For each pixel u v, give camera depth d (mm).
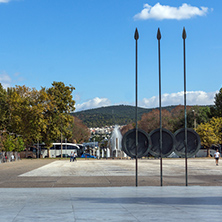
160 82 20047
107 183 22047
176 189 18422
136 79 20000
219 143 92625
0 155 66312
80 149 114438
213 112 101375
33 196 15461
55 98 95562
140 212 10641
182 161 66938
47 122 92938
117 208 11570
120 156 98750
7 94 99562
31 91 92562
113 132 102375
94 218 9547
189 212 10594
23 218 9594
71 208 11633
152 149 20109
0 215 10164
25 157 110000
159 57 20078
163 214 10211
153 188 19000
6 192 17266
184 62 20078
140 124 123688
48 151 102000
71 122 97438
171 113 128500
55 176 28312
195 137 20344
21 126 88812
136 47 20062
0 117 87500
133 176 27969
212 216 9797
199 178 25734
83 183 22141
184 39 20094
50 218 9578
